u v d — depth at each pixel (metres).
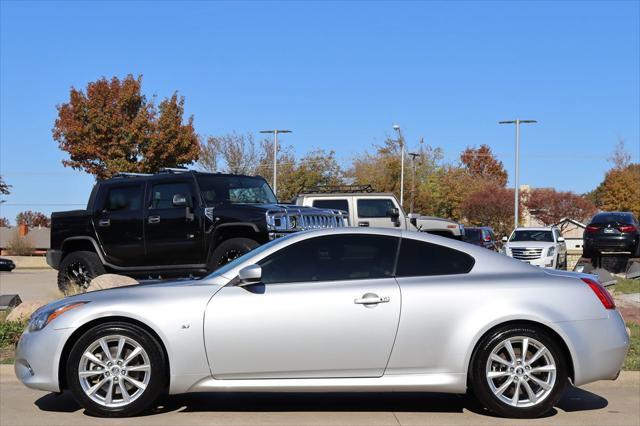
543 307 6.25
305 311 6.21
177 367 6.18
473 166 79.56
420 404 7.00
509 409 6.27
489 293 6.29
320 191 17.53
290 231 11.30
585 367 6.27
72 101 32.84
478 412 6.67
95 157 32.97
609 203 61.09
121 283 10.73
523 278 6.41
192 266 11.64
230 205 11.52
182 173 11.90
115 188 12.22
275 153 42.34
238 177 12.42
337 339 6.20
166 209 11.79
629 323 11.67
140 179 12.09
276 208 11.35
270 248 6.51
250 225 11.10
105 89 32.78
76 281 12.36
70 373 6.25
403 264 6.44
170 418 6.39
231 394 7.39
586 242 22.89
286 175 51.03
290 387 6.21
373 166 55.91
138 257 11.92
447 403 7.05
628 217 22.88
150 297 6.32
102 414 6.29
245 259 6.51
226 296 6.28
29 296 21.17
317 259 6.45
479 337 6.21
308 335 6.19
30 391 7.62
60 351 6.25
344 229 6.62
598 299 6.42
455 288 6.30
